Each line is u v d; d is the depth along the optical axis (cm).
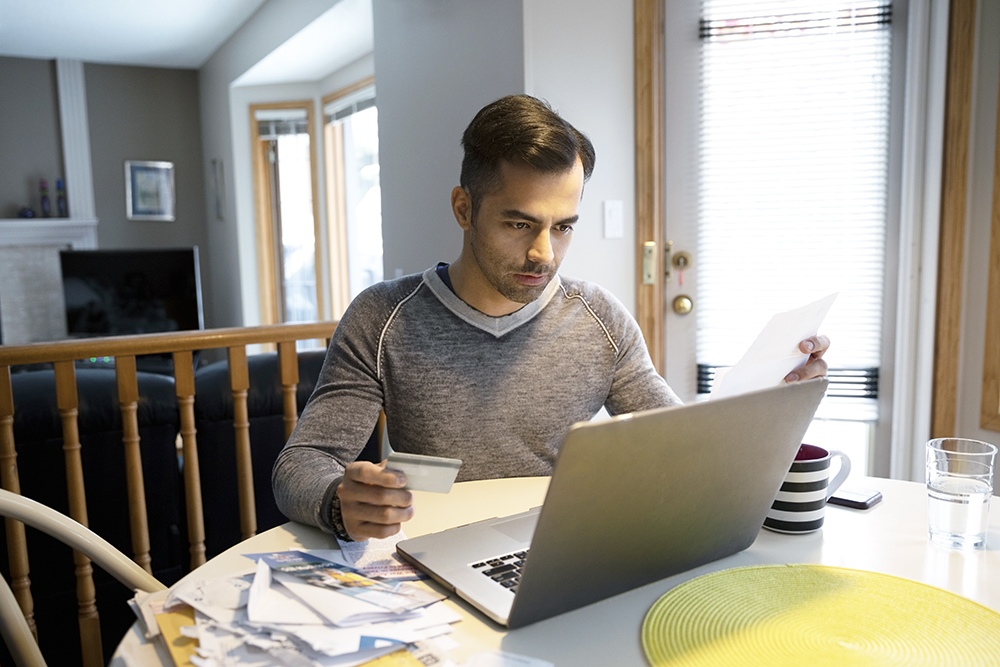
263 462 202
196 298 555
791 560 85
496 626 69
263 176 546
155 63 589
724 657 64
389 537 90
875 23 236
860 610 72
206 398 192
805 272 249
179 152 616
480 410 120
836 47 240
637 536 71
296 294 553
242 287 554
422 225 297
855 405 249
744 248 252
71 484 174
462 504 102
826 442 258
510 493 107
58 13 441
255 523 197
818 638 67
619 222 250
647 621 70
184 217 621
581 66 240
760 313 253
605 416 281
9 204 562
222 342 186
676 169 252
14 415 171
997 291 224
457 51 265
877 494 105
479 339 121
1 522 172
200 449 193
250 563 83
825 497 94
